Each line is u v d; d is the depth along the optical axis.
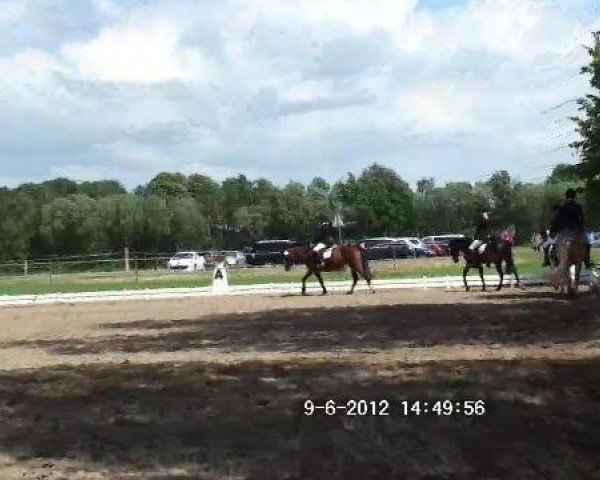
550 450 8.82
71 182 102.38
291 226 97.25
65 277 54.66
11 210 85.44
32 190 95.44
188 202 91.00
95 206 86.25
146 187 127.31
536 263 50.22
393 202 101.94
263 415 11.14
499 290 33.81
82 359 18.00
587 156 17.05
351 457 8.86
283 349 18.09
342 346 18.09
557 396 11.62
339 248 35.62
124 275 55.50
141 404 12.36
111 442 10.02
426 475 8.09
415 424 10.27
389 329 21.02
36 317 29.84
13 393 13.63
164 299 36.66
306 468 8.52
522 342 17.50
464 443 9.25
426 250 73.56
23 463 9.17
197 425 10.74
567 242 26.19
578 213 26.12
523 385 12.48
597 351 15.77
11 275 57.28
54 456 9.45
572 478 7.84
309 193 100.19
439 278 37.81
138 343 20.67
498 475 8.02
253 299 34.28
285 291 38.09
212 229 100.06
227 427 10.54
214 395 12.77
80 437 10.35
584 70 17.20
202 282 45.75
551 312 23.55
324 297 33.84
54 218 85.00
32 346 21.09
